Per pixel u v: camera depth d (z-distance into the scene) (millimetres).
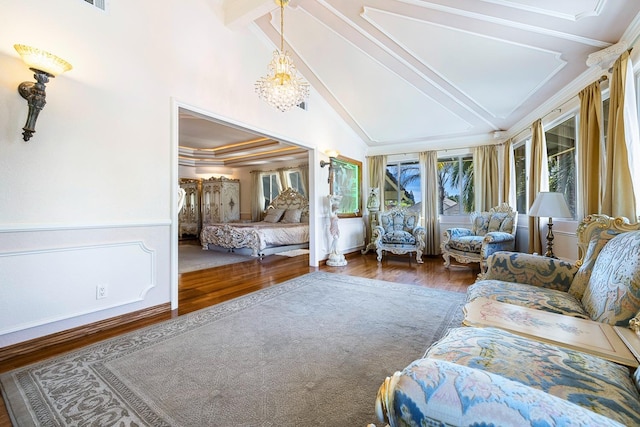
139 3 2475
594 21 2215
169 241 2689
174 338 2092
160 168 2617
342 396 1446
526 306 1470
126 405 1375
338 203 4973
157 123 2592
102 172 2246
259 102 3650
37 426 1239
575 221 3189
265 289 3383
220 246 6484
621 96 2336
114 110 2312
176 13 2740
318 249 4871
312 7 2941
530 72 3146
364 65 3752
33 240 1924
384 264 4949
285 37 3533
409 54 3295
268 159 7883
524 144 4723
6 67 1819
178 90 2746
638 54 2232
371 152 6516
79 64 2119
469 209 5727
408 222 5496
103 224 2240
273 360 1784
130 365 1725
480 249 4035
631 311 1129
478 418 496
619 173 2332
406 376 592
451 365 616
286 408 1358
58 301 2023
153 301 2564
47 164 1976
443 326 2301
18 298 1860
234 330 2232
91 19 2186
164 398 1427
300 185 7953
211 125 5492
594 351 944
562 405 508
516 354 916
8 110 1823
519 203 4902
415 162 6219
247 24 3172
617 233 1613
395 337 2105
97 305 2211
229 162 8648
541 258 1919
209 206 8766
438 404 529
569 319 1225
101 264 2238
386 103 4621
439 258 5543
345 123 5555
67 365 1726
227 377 1605
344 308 2727
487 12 2416
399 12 2697
